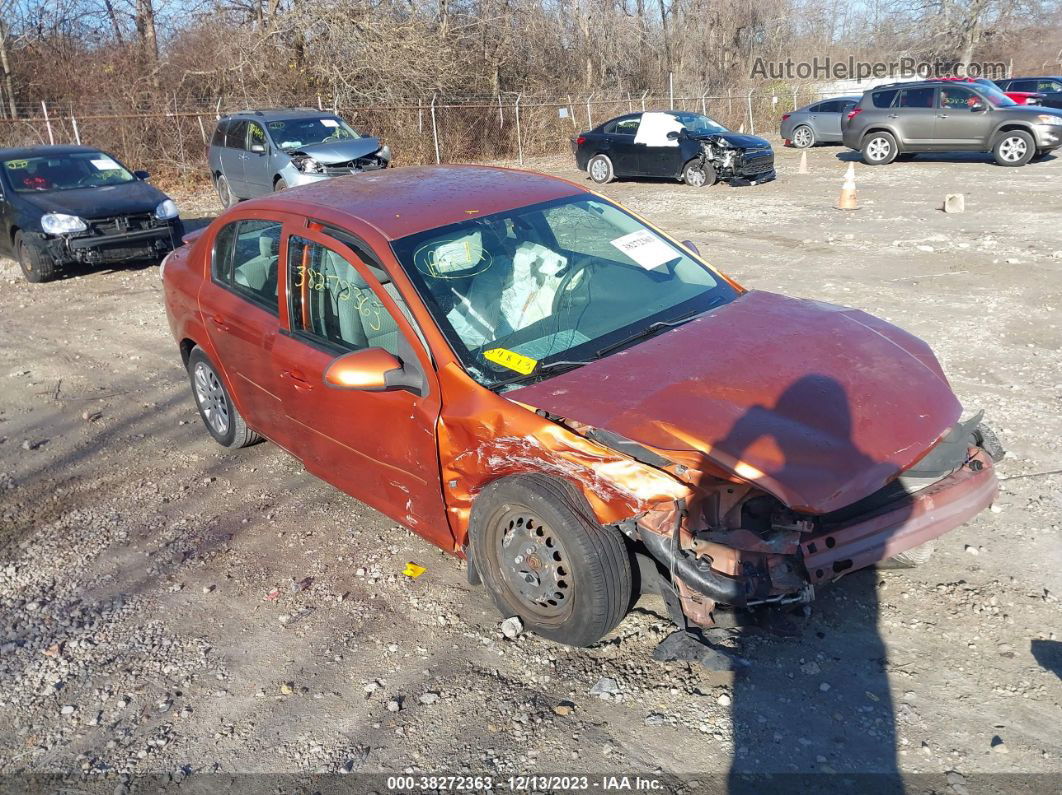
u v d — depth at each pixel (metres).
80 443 6.08
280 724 3.26
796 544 3.02
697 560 3.07
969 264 9.37
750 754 2.94
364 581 4.16
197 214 16.81
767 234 11.88
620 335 3.84
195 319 5.28
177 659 3.68
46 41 25.41
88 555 4.59
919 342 3.94
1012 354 6.52
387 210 4.21
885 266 9.55
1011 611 3.54
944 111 18.58
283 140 15.87
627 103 31.31
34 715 3.41
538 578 3.43
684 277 4.36
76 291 10.82
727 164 16.97
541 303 3.93
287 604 4.02
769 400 3.28
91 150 12.67
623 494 3.11
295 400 4.45
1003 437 5.11
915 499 3.23
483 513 3.52
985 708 3.06
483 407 3.43
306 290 4.32
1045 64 45.81
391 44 25.20
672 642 3.42
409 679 3.44
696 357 3.55
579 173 21.89
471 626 3.74
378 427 3.92
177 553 4.55
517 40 31.36
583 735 3.08
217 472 5.49
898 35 47.47
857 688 3.20
